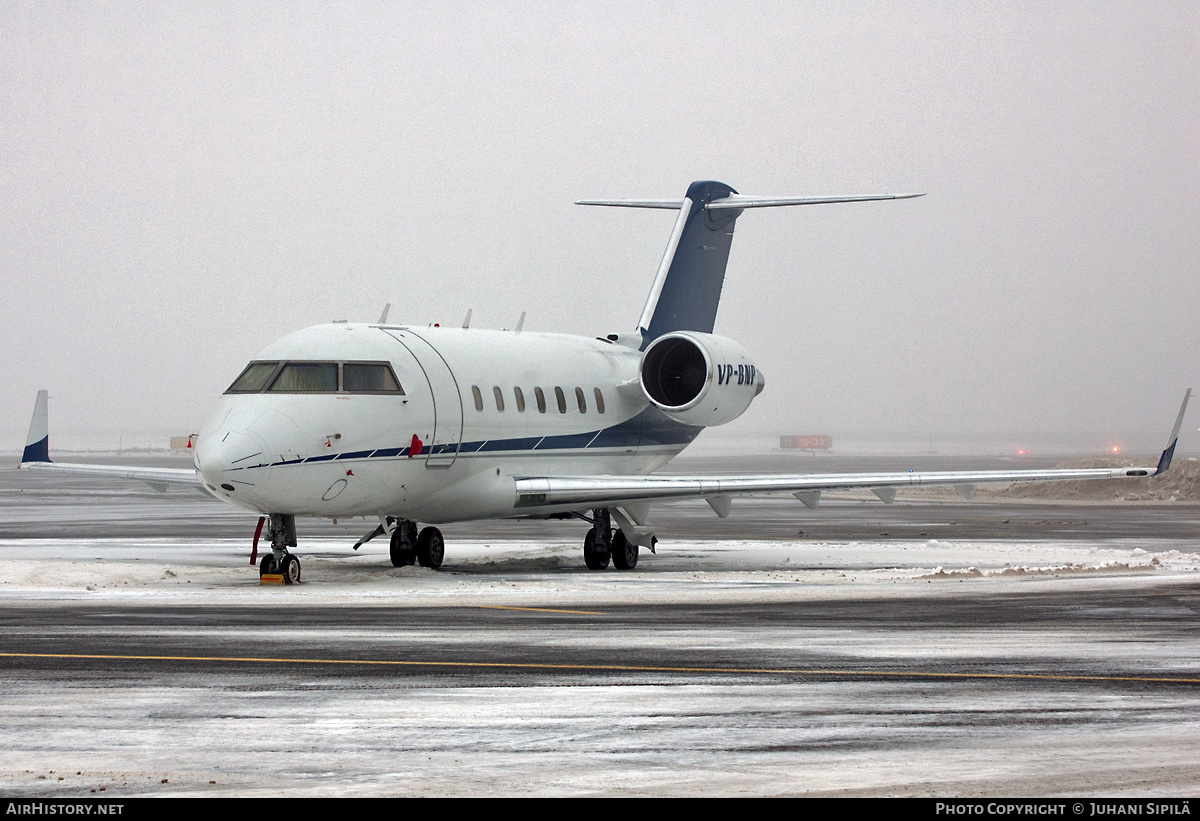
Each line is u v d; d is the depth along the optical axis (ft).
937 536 444.96
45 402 333.62
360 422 266.57
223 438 249.34
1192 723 123.65
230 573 282.15
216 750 112.37
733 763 108.17
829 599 230.48
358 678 146.00
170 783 101.86
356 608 214.69
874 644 173.27
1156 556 344.90
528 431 311.68
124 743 114.83
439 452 284.82
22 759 109.19
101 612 206.80
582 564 329.11
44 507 629.51
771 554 364.17
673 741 115.85
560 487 299.17
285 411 257.75
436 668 152.76
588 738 116.98
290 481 253.24
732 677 147.23
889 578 277.44
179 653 163.32
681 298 382.63
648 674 149.07
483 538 431.02
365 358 275.18
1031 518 564.30
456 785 101.40
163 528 466.70
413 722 123.34
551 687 140.97
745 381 349.20
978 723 123.34
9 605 216.54
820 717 125.80
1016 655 164.35
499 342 321.11
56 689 139.13
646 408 356.38
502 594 238.68
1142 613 209.77
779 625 193.16
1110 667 155.43
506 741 115.75
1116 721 124.47
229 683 142.82
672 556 359.25
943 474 314.96
